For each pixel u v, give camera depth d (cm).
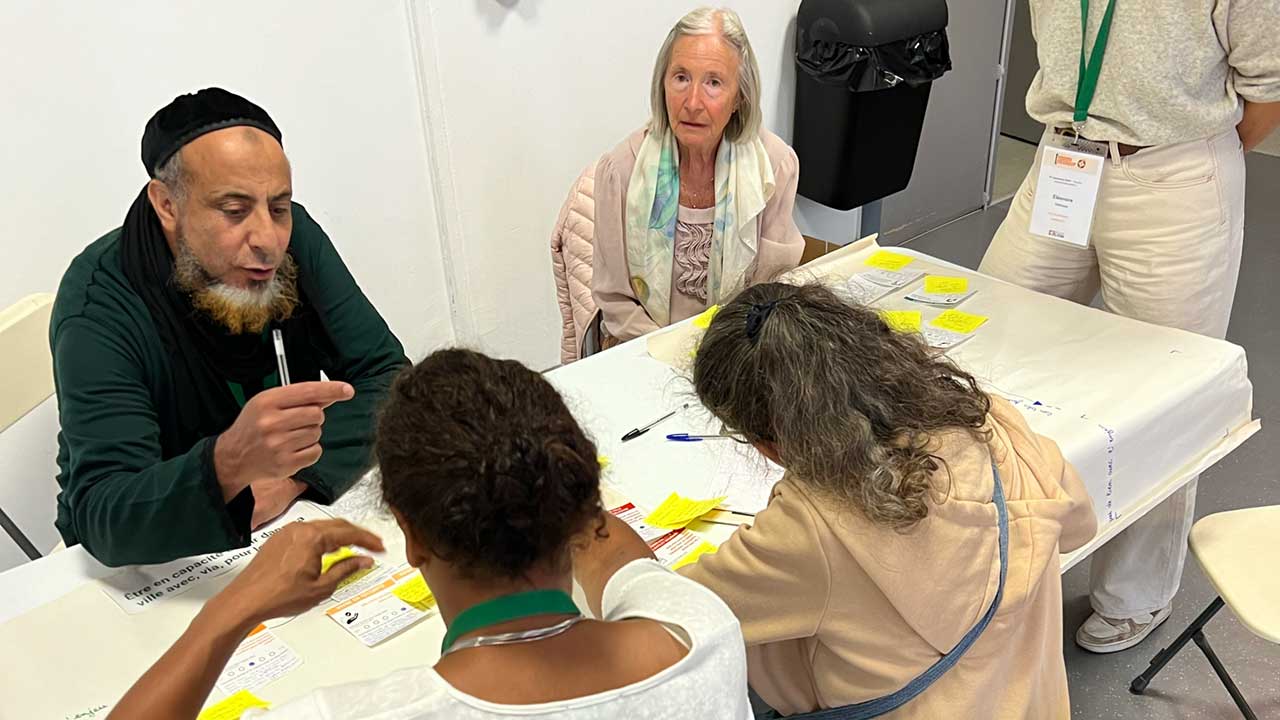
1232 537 186
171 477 137
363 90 275
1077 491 133
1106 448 166
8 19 215
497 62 297
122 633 131
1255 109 206
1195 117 200
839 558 110
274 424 133
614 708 76
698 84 215
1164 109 201
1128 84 202
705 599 88
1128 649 227
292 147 267
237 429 135
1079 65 209
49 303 197
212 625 90
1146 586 218
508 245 324
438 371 81
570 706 74
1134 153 210
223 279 157
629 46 326
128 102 237
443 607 81
